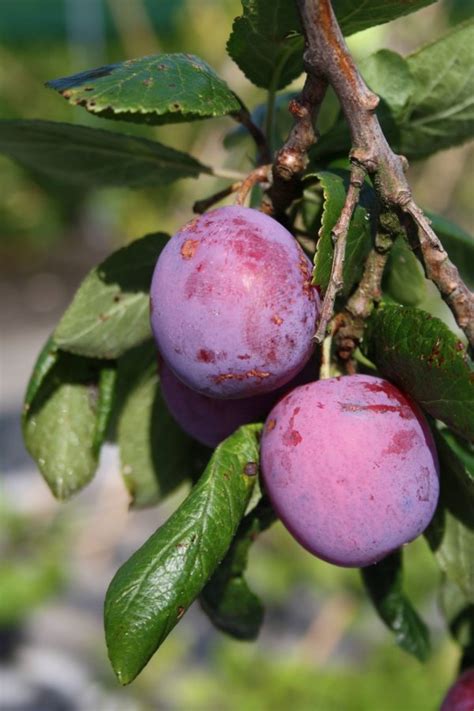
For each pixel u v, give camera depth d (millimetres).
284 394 538
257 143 551
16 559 1450
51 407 581
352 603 1306
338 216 509
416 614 583
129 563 500
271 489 524
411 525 518
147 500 604
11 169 3688
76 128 564
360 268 528
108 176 595
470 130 567
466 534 545
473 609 590
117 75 505
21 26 3385
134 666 489
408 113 564
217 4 1767
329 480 513
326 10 493
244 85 1359
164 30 2523
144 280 568
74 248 3850
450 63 556
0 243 3736
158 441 598
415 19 1330
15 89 3570
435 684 1147
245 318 511
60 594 1595
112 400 579
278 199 530
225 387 521
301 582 1351
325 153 551
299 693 1167
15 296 3395
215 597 558
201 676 1257
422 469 519
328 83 504
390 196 505
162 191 1872
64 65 3559
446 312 1212
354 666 1243
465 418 503
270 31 528
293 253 519
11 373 2637
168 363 527
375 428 516
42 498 1586
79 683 1428
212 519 505
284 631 1415
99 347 567
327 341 528
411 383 518
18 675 1450
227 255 514
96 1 3129
